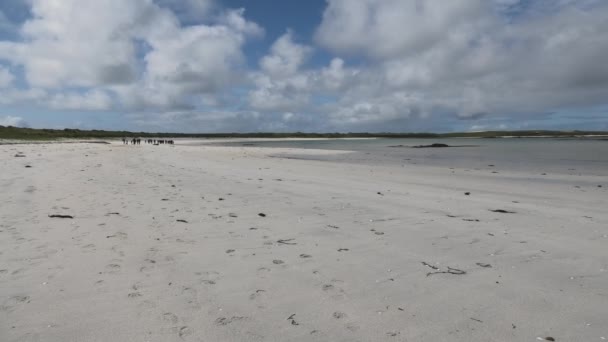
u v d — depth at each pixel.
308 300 3.83
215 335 3.13
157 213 7.69
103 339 3.05
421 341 3.07
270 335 3.15
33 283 4.12
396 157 33.44
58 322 3.31
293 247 5.62
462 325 3.33
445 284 4.24
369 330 3.25
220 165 20.45
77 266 4.65
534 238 6.12
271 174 15.92
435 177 15.99
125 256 5.06
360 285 4.22
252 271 4.62
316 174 16.48
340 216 7.75
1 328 3.19
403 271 4.65
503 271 4.64
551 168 20.95
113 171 15.05
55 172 13.68
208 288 4.09
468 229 6.71
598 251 5.41
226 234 6.27
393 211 8.28
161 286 4.12
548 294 3.95
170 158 25.41
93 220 6.97
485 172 18.56
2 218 6.93
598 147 51.06
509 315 3.50
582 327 3.27
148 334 3.13
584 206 9.02
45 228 6.34
